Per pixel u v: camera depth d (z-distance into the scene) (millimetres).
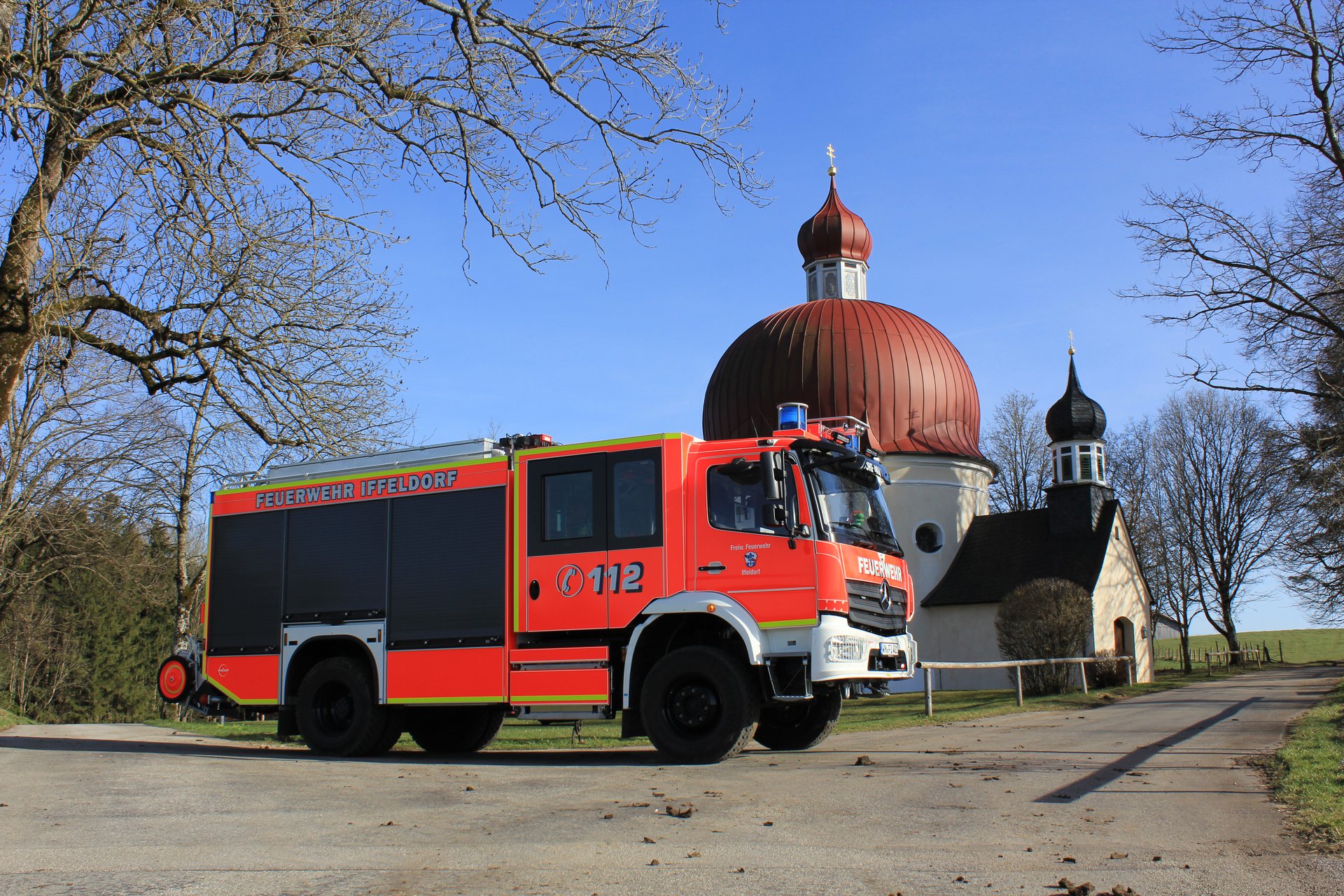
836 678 10375
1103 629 35344
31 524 29109
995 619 36312
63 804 8031
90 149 11719
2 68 10320
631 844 6098
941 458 37875
